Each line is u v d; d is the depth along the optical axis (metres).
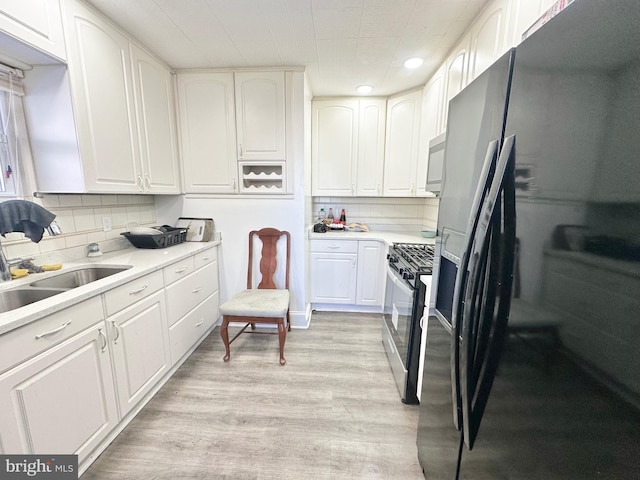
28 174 1.54
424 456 1.25
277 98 2.42
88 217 1.94
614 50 0.42
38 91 1.48
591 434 0.46
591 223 0.46
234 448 1.44
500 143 0.71
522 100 0.64
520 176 0.63
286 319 2.69
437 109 2.32
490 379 0.72
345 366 2.15
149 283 1.69
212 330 2.71
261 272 2.62
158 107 2.22
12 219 1.31
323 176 3.18
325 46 2.02
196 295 2.28
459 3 1.52
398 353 1.91
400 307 1.91
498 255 0.69
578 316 0.48
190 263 2.17
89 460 1.34
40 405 1.07
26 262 1.48
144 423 1.59
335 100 3.05
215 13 1.65
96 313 1.31
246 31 1.83
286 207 2.61
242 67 2.38
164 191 2.32
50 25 1.34
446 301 1.12
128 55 1.87
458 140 1.00
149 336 1.70
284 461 1.38
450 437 0.99
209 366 2.13
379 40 1.92
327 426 1.59
